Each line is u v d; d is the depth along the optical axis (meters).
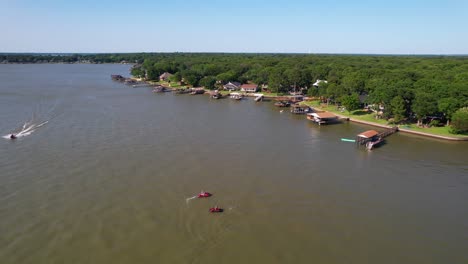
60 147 89.00
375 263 46.75
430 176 76.50
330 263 46.53
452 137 105.25
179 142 96.81
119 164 78.12
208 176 72.94
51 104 148.62
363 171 78.81
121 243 49.66
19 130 104.69
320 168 80.12
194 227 54.06
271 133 111.69
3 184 66.56
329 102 170.50
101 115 129.88
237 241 50.91
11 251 47.44
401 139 107.19
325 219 57.41
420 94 119.88
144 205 60.06
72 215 56.41
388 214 59.56
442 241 51.97
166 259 46.56
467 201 64.81
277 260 46.91
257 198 63.97
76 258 46.34
